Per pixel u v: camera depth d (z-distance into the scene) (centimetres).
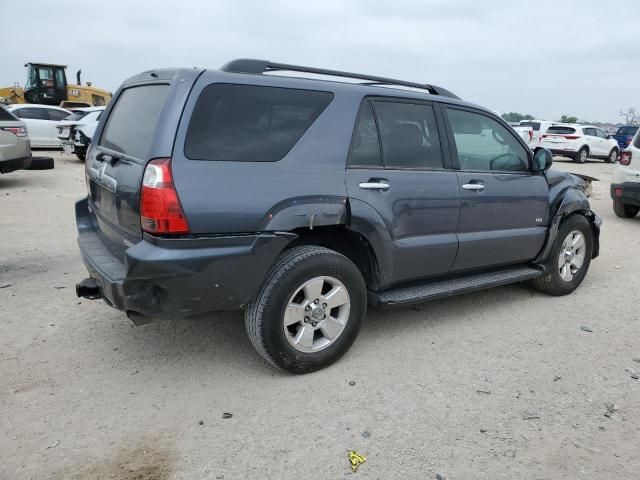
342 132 358
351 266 358
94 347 388
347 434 294
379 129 380
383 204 371
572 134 2261
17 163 1025
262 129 329
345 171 355
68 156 1767
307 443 286
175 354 381
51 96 2467
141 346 392
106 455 272
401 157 391
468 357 388
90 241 394
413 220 391
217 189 304
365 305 372
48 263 584
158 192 291
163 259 291
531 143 2342
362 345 403
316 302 347
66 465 264
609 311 489
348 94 367
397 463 271
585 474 267
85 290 338
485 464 272
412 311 476
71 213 849
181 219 294
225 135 314
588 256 537
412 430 299
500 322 456
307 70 370
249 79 330
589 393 343
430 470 267
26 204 916
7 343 391
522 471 268
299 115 345
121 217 329
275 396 330
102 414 307
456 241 419
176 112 302
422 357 386
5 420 298
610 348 410
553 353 399
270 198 321
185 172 297
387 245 377
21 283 518
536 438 295
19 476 256
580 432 301
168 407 316
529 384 352
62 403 316
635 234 837
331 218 344
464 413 316
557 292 521
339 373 360
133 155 332
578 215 521
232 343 401
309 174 339
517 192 461
